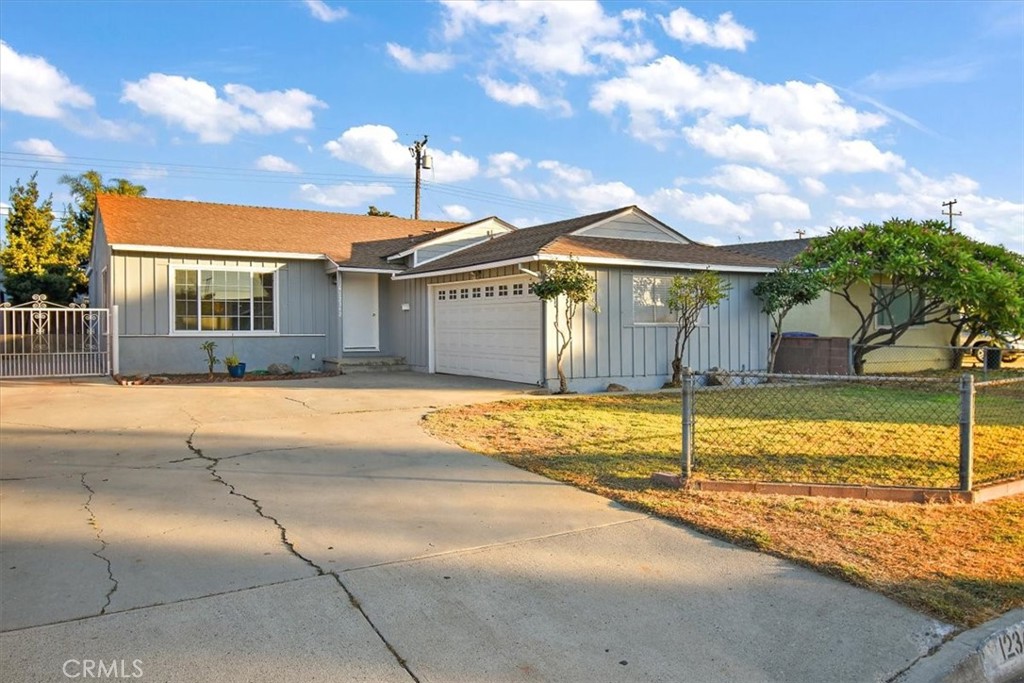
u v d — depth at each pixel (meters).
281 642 3.16
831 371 15.33
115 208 17.41
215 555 4.24
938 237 14.86
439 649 3.13
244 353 16.75
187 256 16.03
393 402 11.04
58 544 4.41
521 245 14.58
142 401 11.00
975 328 18.12
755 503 5.29
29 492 5.66
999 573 3.93
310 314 17.70
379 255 18.75
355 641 3.19
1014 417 9.71
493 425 8.86
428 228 22.42
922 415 9.80
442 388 13.06
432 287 17.06
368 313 18.75
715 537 4.56
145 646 3.10
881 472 6.20
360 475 6.28
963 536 4.52
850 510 5.09
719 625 3.37
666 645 3.19
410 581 3.86
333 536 4.61
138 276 15.48
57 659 2.98
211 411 10.02
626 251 13.83
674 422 9.12
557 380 12.95
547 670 2.97
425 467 6.59
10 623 3.30
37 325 14.46
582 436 8.10
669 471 6.29
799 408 10.55
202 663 2.97
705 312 14.85
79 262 27.02
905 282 15.55
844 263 14.77
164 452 7.25
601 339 13.50
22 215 24.80
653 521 4.92
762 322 15.77
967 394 5.32
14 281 23.83
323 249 18.09
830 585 3.80
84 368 14.77
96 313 15.09
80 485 5.89
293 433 8.33
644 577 3.93
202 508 5.23
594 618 3.44
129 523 4.86
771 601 3.62
